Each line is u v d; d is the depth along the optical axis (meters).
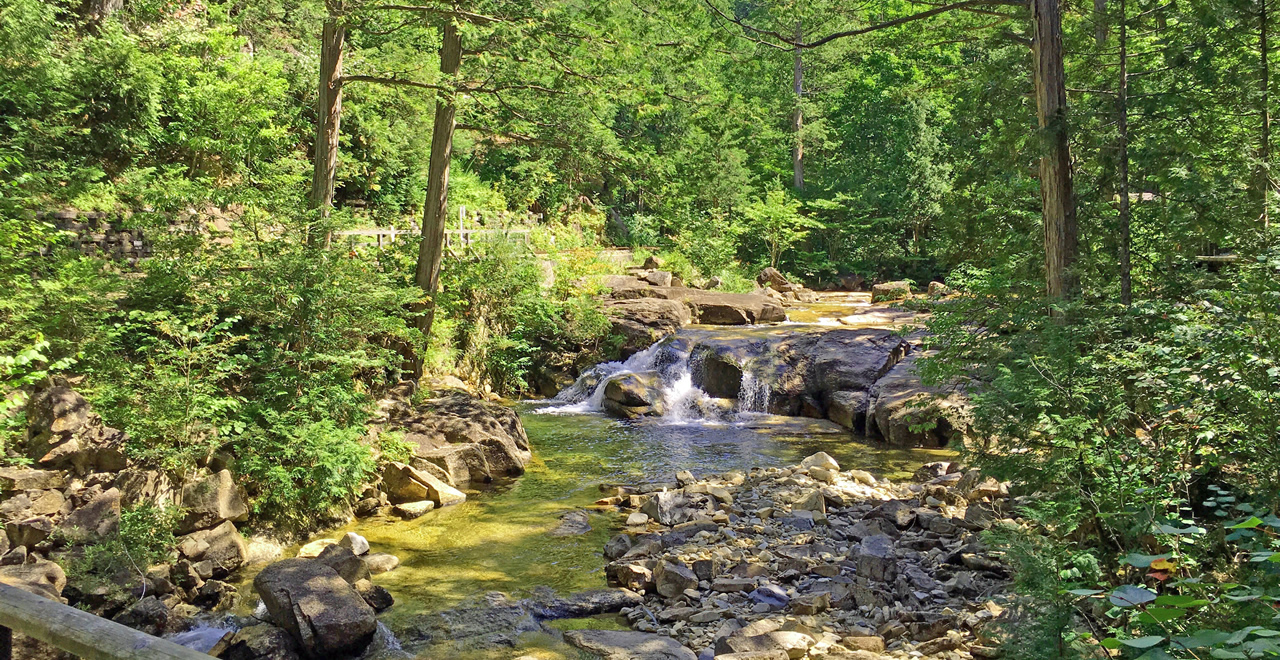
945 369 10.61
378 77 15.25
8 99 15.71
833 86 41.78
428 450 13.12
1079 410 7.04
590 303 22.17
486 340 20.27
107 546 8.48
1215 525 5.61
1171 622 4.05
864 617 8.00
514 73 15.57
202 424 10.10
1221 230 10.31
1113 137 11.42
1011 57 13.57
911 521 10.27
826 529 10.50
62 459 9.38
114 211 16.41
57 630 2.77
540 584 9.23
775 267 37.62
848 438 16.80
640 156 16.25
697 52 15.62
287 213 12.88
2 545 8.11
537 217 30.20
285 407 11.40
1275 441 5.57
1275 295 6.00
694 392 19.36
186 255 12.41
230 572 9.52
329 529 11.05
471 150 30.55
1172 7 12.05
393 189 25.75
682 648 7.52
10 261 10.49
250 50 23.33
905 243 40.00
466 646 7.78
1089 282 11.27
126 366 10.19
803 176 43.81
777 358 19.38
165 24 20.39
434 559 10.02
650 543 9.94
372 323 13.12
